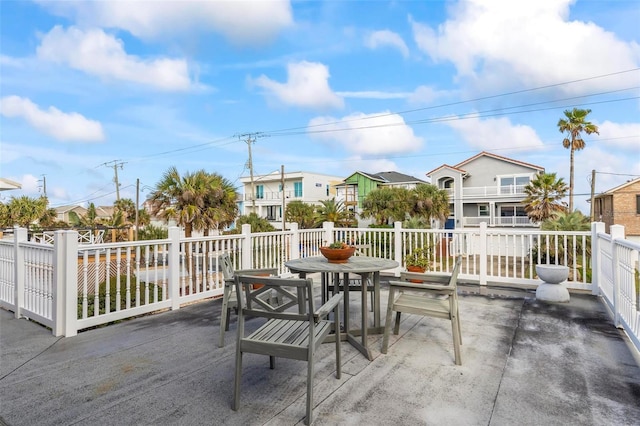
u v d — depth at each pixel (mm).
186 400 2287
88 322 3672
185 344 3312
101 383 2527
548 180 19875
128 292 4086
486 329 3717
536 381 2537
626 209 19484
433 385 2482
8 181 7633
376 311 3635
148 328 3799
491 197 24609
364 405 2217
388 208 21625
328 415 2104
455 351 2844
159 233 16094
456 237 6492
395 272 6977
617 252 3787
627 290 3434
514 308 4539
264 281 2207
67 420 2064
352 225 22797
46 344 3309
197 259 5000
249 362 2893
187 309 4598
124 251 5934
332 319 4164
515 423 2025
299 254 6883
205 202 10539
